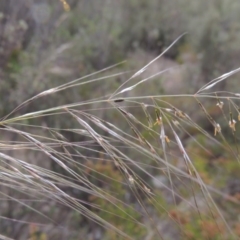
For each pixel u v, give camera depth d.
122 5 15.85
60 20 11.49
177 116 2.21
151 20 15.59
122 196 6.31
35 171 2.16
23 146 2.29
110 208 6.23
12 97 8.44
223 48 13.74
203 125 10.74
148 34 14.80
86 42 12.10
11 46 9.60
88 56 11.81
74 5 14.09
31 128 7.07
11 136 5.88
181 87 12.65
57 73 9.26
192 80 13.20
